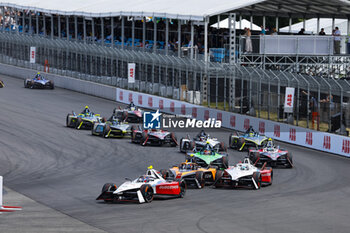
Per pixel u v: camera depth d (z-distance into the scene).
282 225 36.28
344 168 58.53
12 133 72.00
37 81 114.31
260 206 41.59
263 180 49.31
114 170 54.50
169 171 48.03
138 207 40.44
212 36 105.69
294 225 36.41
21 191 45.91
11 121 80.06
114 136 71.62
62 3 132.25
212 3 97.88
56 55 121.94
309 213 39.91
